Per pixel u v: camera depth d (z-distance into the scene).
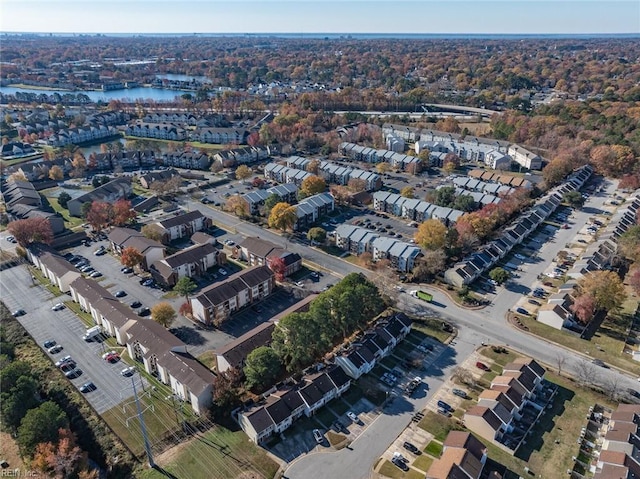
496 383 92.81
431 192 186.62
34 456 76.69
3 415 84.00
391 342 105.75
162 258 142.25
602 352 105.06
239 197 178.62
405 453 80.56
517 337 110.44
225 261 144.25
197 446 82.25
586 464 78.31
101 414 88.94
